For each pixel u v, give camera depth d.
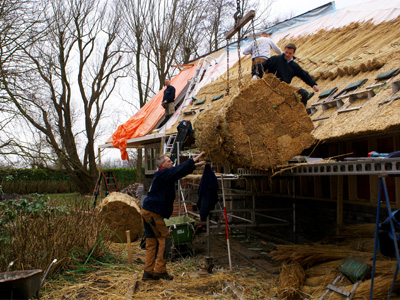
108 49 24.05
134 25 23.69
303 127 4.88
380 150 5.77
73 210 6.75
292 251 4.95
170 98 12.09
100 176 14.55
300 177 7.68
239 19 5.62
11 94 9.49
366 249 4.75
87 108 23.67
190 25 24.88
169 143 9.90
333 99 6.38
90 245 6.02
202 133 5.52
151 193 5.21
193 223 6.69
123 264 5.96
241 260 6.21
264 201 8.91
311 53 9.48
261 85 4.65
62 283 4.94
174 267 5.82
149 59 24.62
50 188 23.52
